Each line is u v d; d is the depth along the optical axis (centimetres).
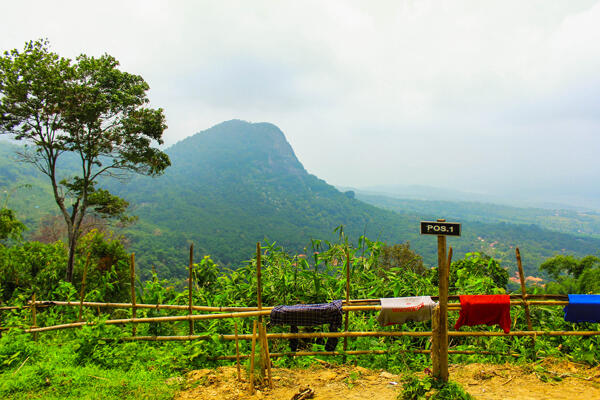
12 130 1850
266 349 458
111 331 586
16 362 535
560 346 547
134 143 2103
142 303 640
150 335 601
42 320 695
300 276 686
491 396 421
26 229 2214
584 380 455
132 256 607
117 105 1938
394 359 525
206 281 805
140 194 19350
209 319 575
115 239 2447
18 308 696
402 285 655
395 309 509
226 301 693
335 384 461
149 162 2178
